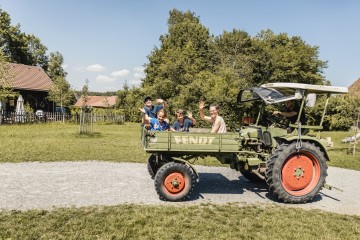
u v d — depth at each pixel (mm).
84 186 7180
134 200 6254
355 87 34969
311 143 6754
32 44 53594
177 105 29922
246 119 8352
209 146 6359
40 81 36500
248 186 7789
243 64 42188
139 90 43938
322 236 4766
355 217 5785
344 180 9078
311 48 45531
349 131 32906
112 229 4723
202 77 39000
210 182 8062
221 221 5242
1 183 7184
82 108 19734
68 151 11680
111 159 10500
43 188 6918
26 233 4523
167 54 44906
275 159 6418
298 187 6645
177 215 5406
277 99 6672
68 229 4699
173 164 6277
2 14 46469
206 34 53250
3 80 25750
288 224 5211
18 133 17781
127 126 30297
